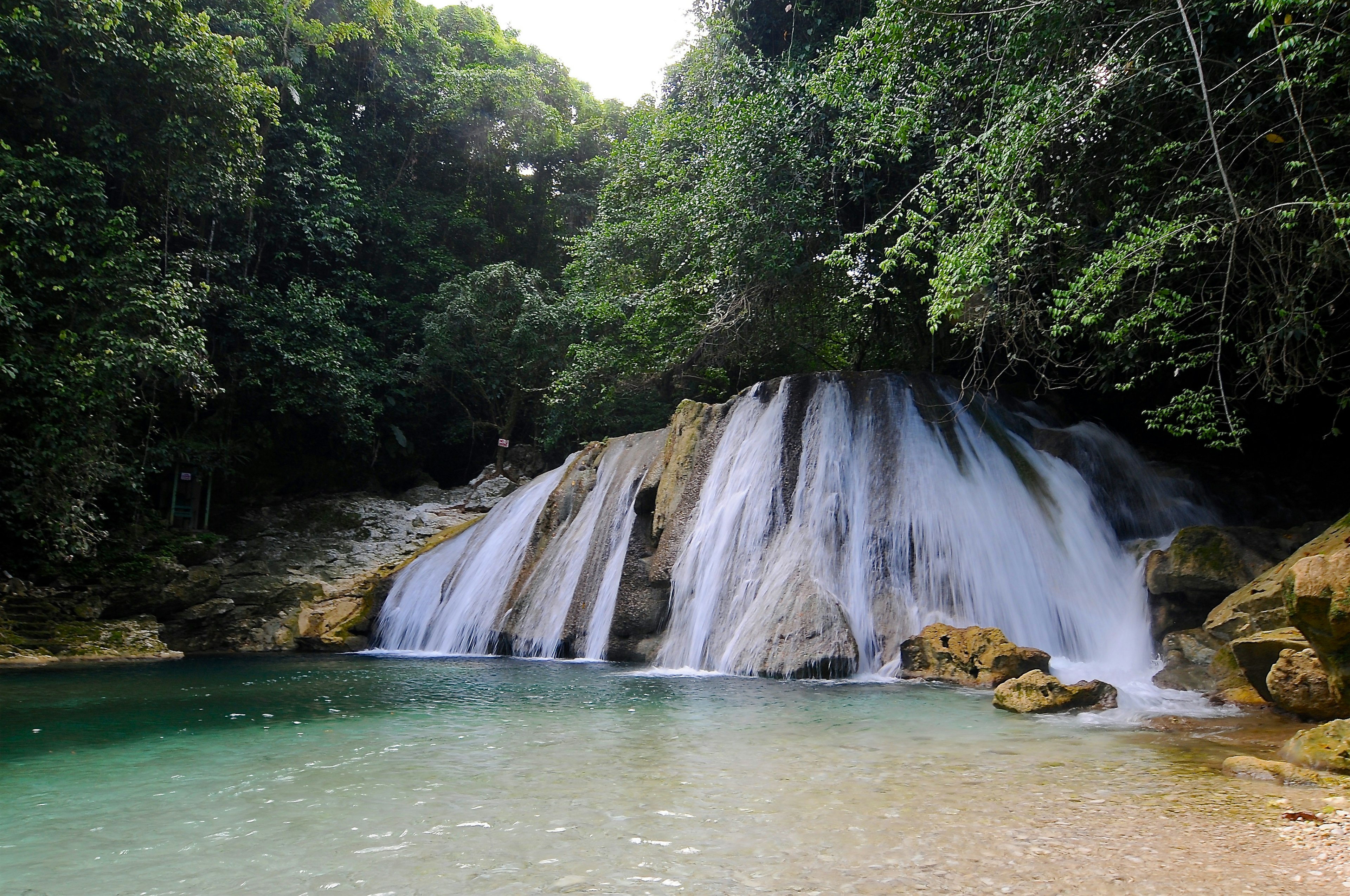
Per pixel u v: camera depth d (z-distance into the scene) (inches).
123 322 667.4
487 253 1401.3
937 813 174.2
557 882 135.5
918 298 718.5
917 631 456.4
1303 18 329.1
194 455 916.6
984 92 463.8
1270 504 572.4
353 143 1245.1
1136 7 390.9
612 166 1135.0
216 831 166.1
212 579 741.9
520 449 1206.9
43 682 448.1
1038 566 484.4
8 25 668.7
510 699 360.2
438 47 1397.6
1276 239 378.6
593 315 1034.1
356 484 1160.2
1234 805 179.2
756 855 148.3
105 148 737.0
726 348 890.7
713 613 521.3
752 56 795.4
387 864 145.2
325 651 690.8
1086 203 445.7
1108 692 322.0
